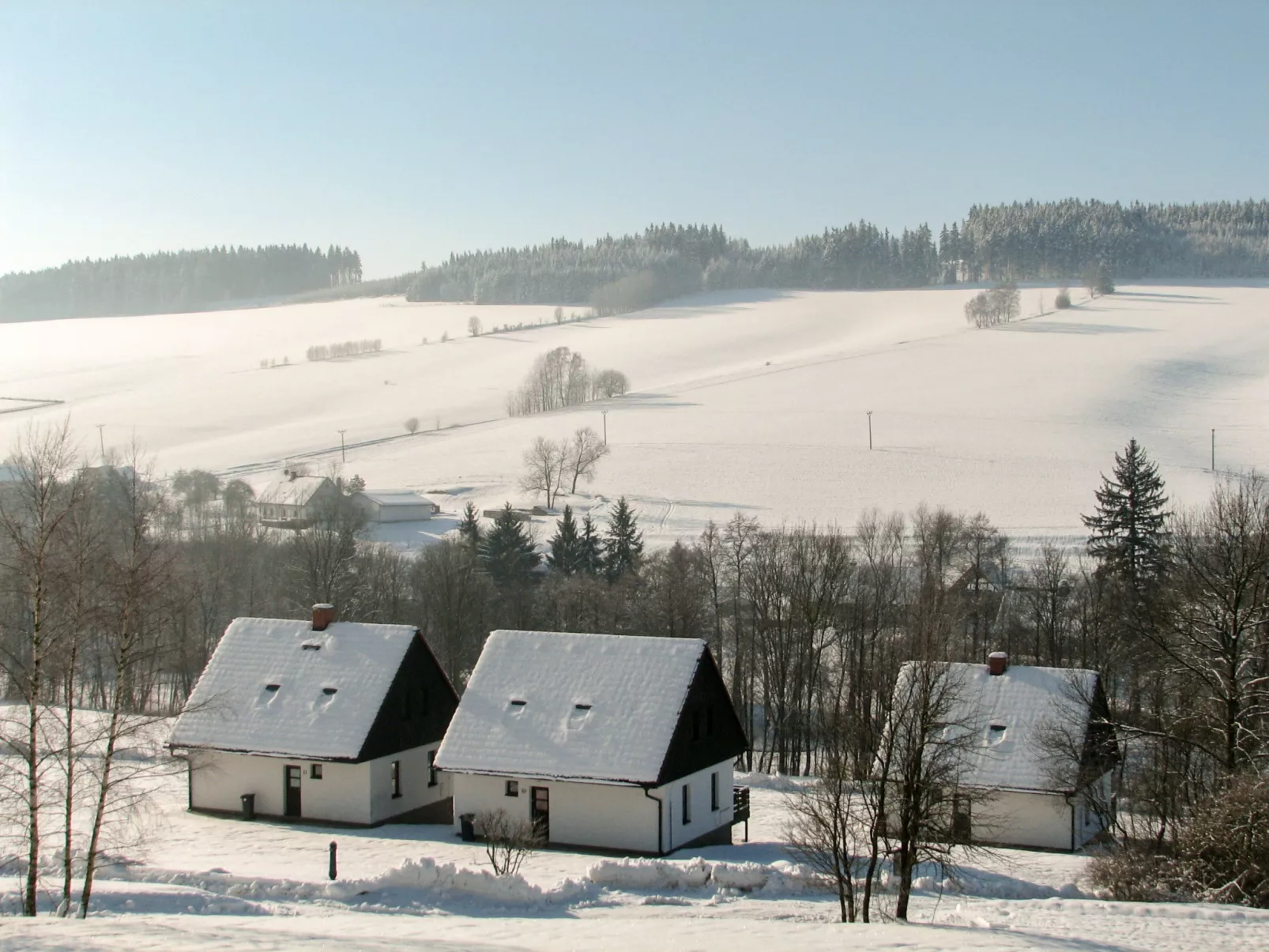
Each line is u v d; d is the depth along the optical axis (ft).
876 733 140.36
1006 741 176.45
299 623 188.55
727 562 352.49
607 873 127.13
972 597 336.08
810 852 129.08
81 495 137.59
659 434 652.07
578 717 161.58
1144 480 348.18
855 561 354.74
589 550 419.95
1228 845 129.80
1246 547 157.17
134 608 115.03
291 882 119.24
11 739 112.57
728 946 89.76
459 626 318.24
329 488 523.29
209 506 505.25
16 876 122.52
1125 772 197.57
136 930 85.66
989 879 140.15
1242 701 149.79
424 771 181.37
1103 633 293.43
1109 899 132.98
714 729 170.09
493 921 104.88
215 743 172.65
